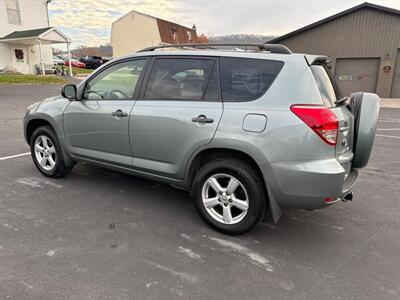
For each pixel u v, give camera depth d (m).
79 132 4.06
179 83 3.34
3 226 3.19
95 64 39.41
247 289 2.41
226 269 2.64
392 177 5.02
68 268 2.57
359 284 2.50
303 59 2.88
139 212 3.62
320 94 2.79
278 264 2.73
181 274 2.56
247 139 2.86
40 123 4.62
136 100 3.59
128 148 3.68
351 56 19.22
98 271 2.55
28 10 24.31
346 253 2.93
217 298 2.31
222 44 3.33
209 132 3.04
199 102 3.17
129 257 2.76
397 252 2.95
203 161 3.34
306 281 2.52
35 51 25.25
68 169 4.51
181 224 3.38
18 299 2.22
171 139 3.31
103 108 3.80
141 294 2.32
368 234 3.27
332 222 3.52
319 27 19.77
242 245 3.02
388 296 2.37
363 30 18.56
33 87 18.16
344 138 2.97
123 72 3.76
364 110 3.29
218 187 3.17
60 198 3.91
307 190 2.74
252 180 2.96
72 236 3.06
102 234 3.12
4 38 22.34
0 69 22.45
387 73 18.39
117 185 4.39
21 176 4.60
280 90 2.83
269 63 2.95
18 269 2.54
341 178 2.73
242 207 3.07
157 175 3.55
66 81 21.94
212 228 3.28
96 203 3.81
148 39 39.34
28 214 3.46
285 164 2.76
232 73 3.08
